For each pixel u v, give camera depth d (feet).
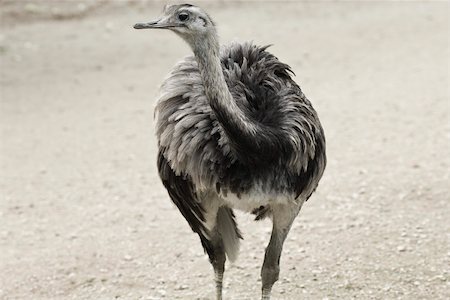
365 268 33.14
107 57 70.18
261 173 24.75
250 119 24.73
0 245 37.96
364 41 69.31
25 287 33.78
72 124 55.06
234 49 27.89
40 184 45.29
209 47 23.26
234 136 23.66
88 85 63.46
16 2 84.12
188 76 26.50
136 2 84.94
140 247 36.76
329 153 45.96
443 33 69.31
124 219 39.91
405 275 32.32
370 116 51.47
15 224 40.29
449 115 50.03
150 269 34.71
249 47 27.86
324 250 34.94
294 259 34.40
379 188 40.47
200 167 25.07
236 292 32.27
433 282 31.63
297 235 36.47
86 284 33.78
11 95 61.87
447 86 55.72
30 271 35.12
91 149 50.26
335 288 31.91
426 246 34.35
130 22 79.61
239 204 26.05
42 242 38.11
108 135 52.49
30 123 55.72
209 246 28.78
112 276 34.32
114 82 63.72
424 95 54.39
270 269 28.04
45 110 58.29
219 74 23.24
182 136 25.31
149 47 72.43
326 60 65.10
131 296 32.58
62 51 72.13
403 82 57.77
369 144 46.78
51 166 47.85
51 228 39.63
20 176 46.60
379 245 34.86
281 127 25.13
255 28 75.41
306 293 31.76
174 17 23.17
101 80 64.44
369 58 64.64
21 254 36.88
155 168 46.52
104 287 33.45
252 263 34.53
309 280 32.65
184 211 27.89
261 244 36.17
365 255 34.14
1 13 81.20
